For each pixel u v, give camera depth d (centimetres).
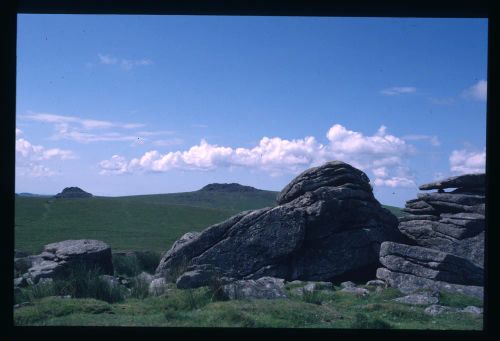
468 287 1605
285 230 1914
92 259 1888
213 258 1923
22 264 1919
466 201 2039
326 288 1658
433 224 2009
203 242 1966
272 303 1283
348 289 1603
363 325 1063
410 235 2038
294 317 1150
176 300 1316
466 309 1345
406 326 1104
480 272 1673
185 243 1975
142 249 3541
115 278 1684
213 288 1399
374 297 1489
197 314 1188
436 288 1602
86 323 1082
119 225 5150
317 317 1157
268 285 1488
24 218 5272
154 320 1119
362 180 2108
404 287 1647
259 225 1939
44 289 1419
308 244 1950
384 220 2038
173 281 1734
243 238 1933
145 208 6425
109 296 1398
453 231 1939
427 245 1978
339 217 1970
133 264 2128
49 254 1975
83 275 1505
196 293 1388
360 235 1939
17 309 1188
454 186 2131
